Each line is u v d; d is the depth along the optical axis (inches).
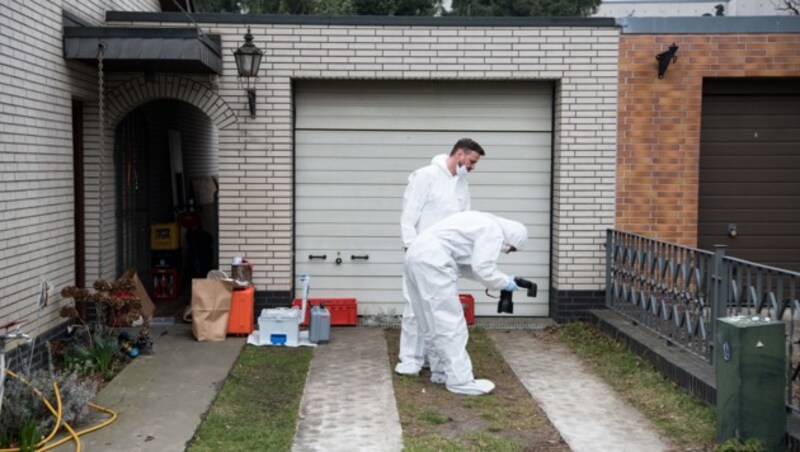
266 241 341.7
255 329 334.3
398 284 359.3
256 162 340.2
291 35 338.0
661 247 287.0
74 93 303.0
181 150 506.9
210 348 297.9
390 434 211.6
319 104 354.3
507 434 213.6
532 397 247.1
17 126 247.1
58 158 284.8
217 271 326.3
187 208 481.7
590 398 245.9
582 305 350.9
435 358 261.6
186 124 526.0
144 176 417.4
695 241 350.9
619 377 266.4
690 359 257.1
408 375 270.1
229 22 336.5
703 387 230.2
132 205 391.5
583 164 347.9
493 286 244.2
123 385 248.1
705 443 203.6
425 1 729.0
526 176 360.8
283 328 307.3
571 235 349.4
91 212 331.9
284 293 343.0
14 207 244.4
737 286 227.1
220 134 338.6
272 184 340.8
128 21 334.6
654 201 350.3
